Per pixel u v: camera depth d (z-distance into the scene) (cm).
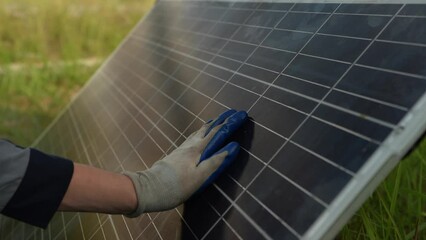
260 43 152
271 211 99
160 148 154
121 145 182
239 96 139
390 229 158
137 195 112
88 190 107
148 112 184
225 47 171
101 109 236
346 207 87
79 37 558
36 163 102
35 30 581
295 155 105
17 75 456
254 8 175
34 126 379
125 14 654
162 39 238
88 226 159
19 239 190
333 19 130
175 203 117
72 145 232
